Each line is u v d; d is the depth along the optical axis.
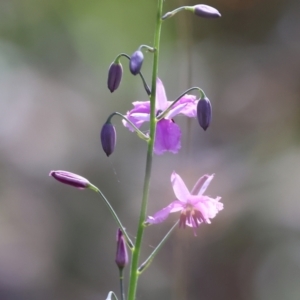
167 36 0.92
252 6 0.92
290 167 0.87
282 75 0.93
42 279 0.88
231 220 0.84
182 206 0.58
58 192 0.98
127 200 0.94
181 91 0.94
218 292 0.80
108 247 0.91
